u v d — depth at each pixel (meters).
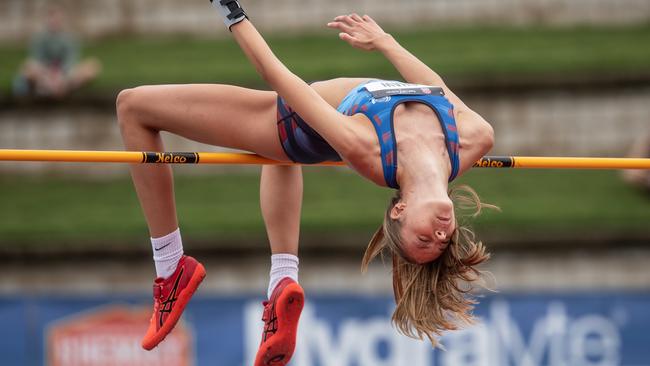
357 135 14.11
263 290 34.25
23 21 44.56
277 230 16.72
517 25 44.28
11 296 31.61
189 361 30.47
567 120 39.44
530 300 30.34
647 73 39.25
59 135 40.12
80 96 40.06
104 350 30.59
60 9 44.81
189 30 45.16
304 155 15.53
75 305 30.70
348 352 30.36
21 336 30.67
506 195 36.50
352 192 37.03
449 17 44.50
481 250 14.83
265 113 15.41
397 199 14.60
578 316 30.31
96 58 43.16
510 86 39.47
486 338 30.23
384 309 30.31
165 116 15.34
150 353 30.58
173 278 16.39
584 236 34.31
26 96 40.09
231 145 15.59
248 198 36.91
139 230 35.12
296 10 44.62
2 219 36.16
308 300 30.48
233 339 30.50
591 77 39.38
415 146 14.28
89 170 39.47
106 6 45.03
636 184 36.28
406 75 15.59
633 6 44.09
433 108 14.60
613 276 34.44
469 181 37.75
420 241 14.23
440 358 30.14
